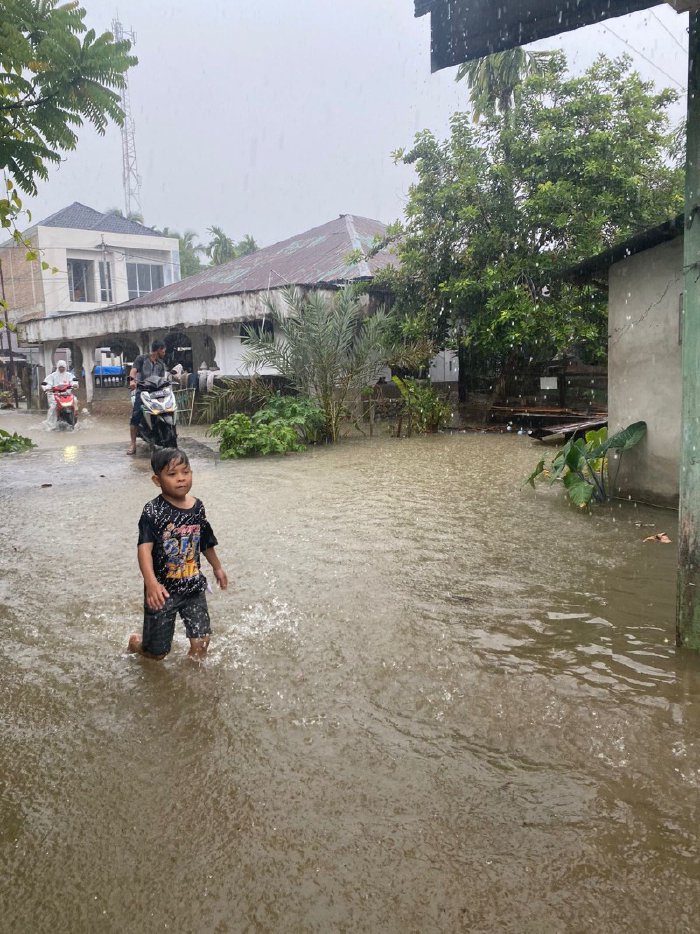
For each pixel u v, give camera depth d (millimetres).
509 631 3779
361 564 5062
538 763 2553
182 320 17953
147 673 3350
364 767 2539
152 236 33031
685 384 3338
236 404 15781
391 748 2662
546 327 13188
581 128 13977
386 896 1932
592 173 13062
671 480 6574
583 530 5941
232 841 2162
